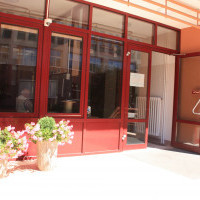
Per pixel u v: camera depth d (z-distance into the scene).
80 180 3.21
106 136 4.78
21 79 3.94
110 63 4.85
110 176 3.43
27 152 3.95
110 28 4.84
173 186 3.16
